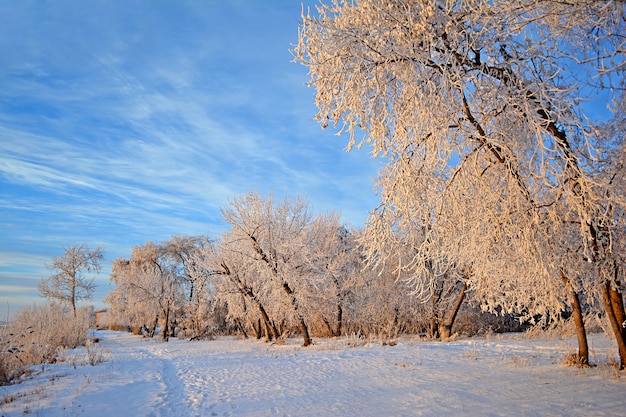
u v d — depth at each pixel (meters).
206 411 8.27
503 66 6.81
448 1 6.59
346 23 7.21
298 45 7.73
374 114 7.36
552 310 10.77
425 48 6.69
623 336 9.26
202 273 26.84
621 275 9.09
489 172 7.92
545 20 6.55
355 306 27.92
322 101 7.66
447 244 8.42
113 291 50.88
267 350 21.06
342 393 9.12
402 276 25.20
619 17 5.63
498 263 9.37
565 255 8.80
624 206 7.12
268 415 7.51
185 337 41.69
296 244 24.03
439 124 6.74
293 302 23.55
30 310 22.45
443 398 7.73
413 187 7.54
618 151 7.52
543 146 6.31
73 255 48.22
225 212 23.92
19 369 14.23
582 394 7.29
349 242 29.03
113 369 15.37
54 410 8.43
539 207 7.48
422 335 25.73
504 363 12.02
